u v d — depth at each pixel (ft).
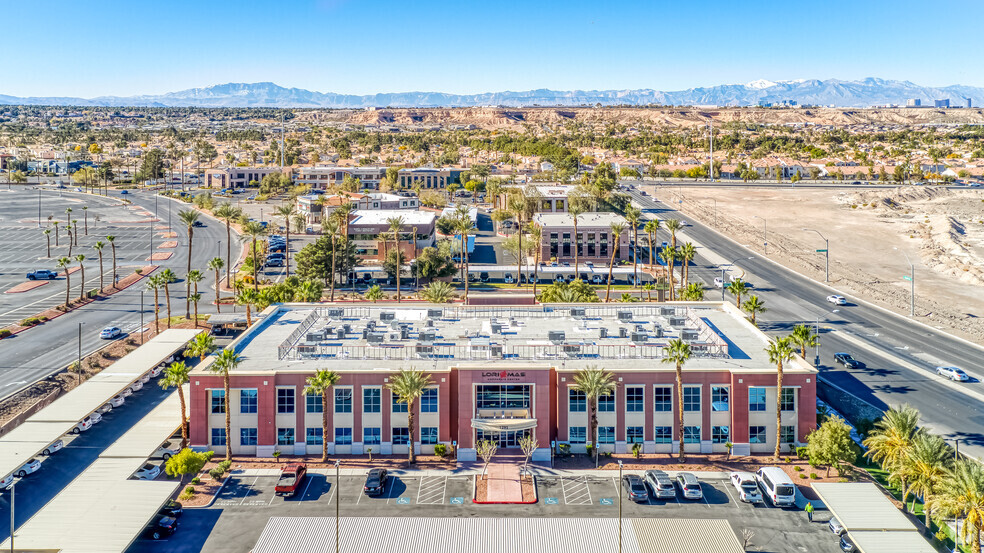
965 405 322.75
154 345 374.02
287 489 239.91
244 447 275.39
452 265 575.38
